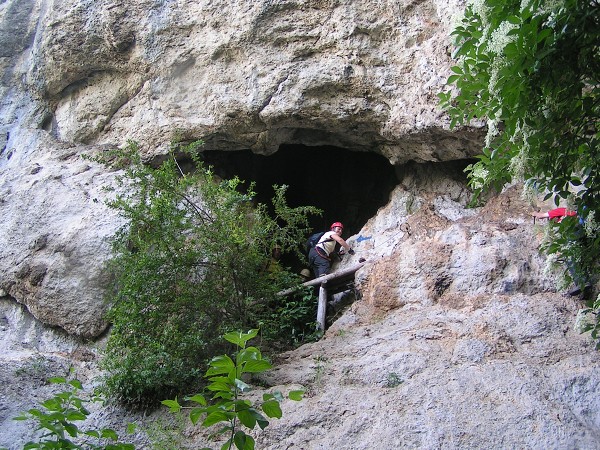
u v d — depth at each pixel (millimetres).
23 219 9062
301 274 8703
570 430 5336
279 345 7496
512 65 4176
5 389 7023
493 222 7707
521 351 6285
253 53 8883
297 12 8758
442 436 5430
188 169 9539
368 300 7582
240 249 7074
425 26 8297
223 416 3578
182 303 6906
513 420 5457
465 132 7727
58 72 10078
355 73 8359
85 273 8320
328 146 10531
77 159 9656
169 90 9406
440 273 7344
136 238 7152
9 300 8812
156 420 6402
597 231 4832
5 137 10422
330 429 5754
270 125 8766
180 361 6668
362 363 6422
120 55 9695
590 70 4230
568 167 4609
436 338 6605
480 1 4578
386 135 8375
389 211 8672
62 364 7691
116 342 6863
